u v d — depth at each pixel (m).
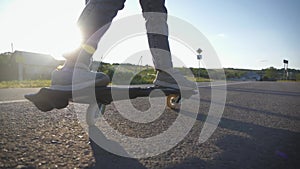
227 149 1.76
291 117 3.10
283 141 2.00
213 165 1.45
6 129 2.06
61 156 1.49
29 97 1.70
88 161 1.43
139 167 1.38
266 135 2.18
